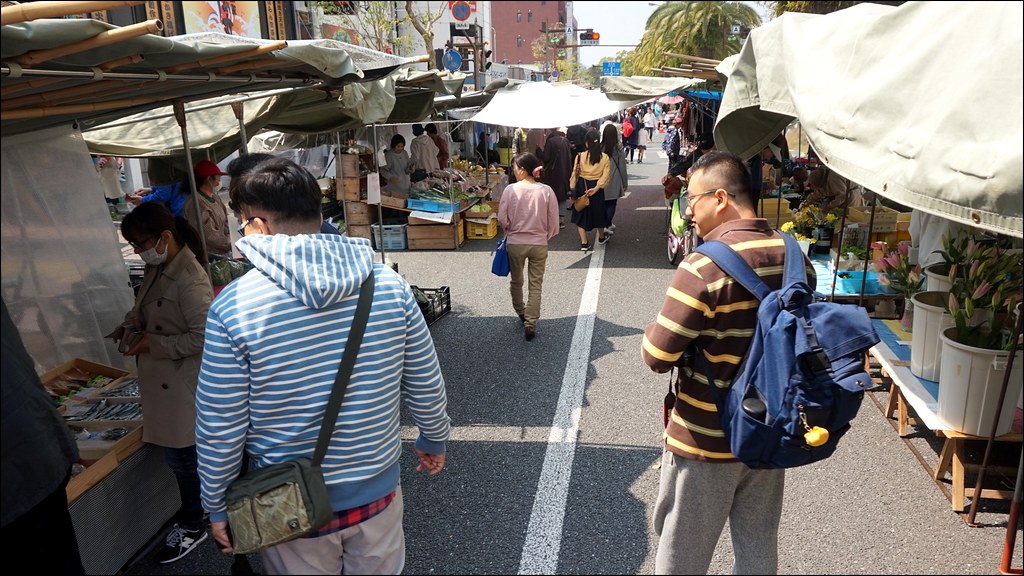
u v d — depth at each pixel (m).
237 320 1.83
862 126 2.84
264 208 2.02
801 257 2.22
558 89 7.91
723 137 4.78
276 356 1.85
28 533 2.26
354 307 1.96
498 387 5.06
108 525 2.95
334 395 1.91
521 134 18.31
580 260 9.17
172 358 2.95
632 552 3.11
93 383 3.68
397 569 2.23
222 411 1.86
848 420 2.04
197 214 3.57
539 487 3.67
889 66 2.86
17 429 2.01
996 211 2.18
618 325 6.44
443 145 12.76
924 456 3.85
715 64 5.95
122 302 3.91
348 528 2.01
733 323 2.16
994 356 3.08
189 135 5.80
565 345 5.93
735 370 2.18
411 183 10.66
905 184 2.54
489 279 8.37
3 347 1.99
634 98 9.27
